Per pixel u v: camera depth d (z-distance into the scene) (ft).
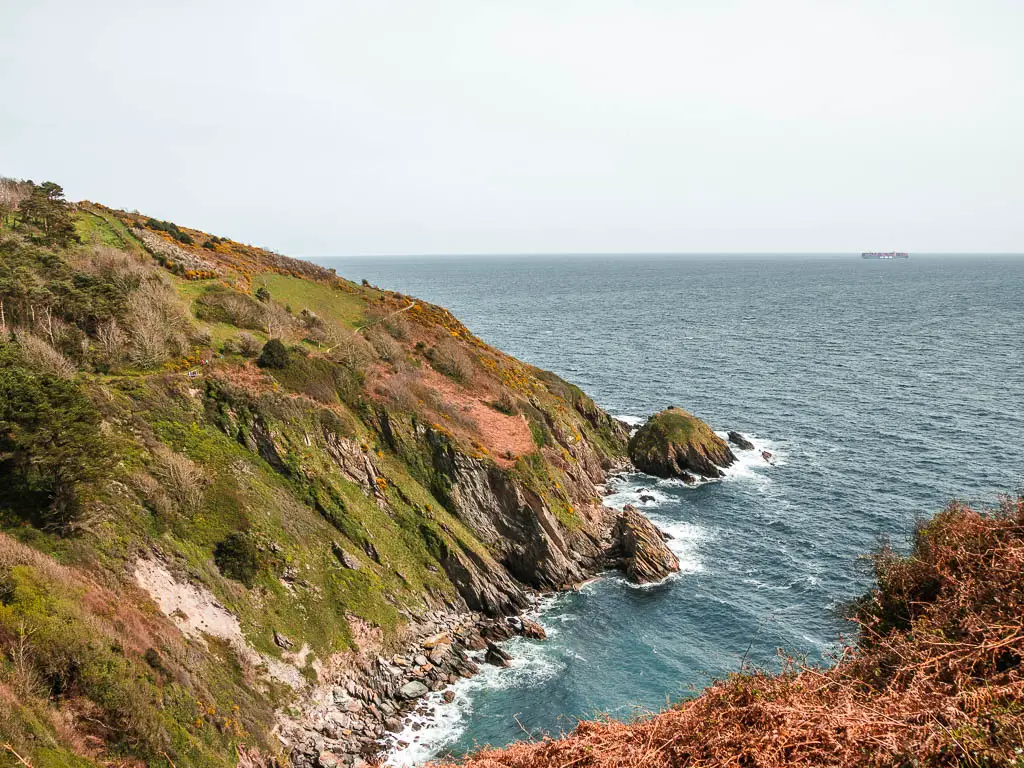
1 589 74.08
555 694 121.49
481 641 136.15
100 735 70.03
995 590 35.99
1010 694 28.66
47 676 69.97
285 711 104.88
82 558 94.48
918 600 43.65
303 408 152.46
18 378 98.89
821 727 28.48
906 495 201.87
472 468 165.17
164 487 117.08
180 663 90.84
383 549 142.00
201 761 79.71
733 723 31.24
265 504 131.23
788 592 153.79
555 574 159.12
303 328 199.21
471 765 36.06
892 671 34.04
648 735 32.65
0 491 94.53
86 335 143.64
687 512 197.47
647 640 138.51
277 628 113.80
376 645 124.57
